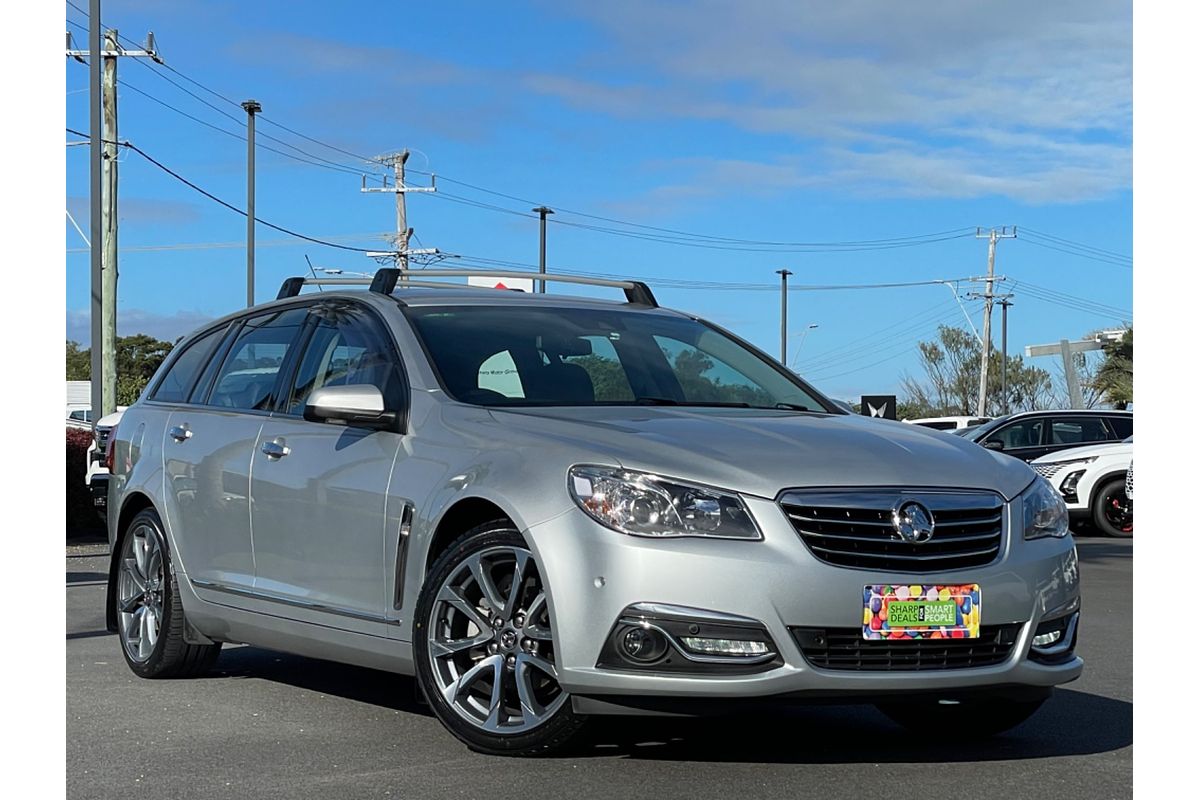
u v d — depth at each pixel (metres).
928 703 6.00
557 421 5.70
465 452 5.74
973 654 5.30
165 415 7.81
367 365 6.58
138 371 85.06
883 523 5.20
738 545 5.06
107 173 31.19
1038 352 60.50
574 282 7.84
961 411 80.38
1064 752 5.71
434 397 6.13
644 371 6.71
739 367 7.14
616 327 7.06
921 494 5.29
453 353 6.38
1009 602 5.33
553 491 5.30
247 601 6.81
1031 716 6.46
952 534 5.34
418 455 5.95
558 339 6.75
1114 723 6.32
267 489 6.71
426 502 5.77
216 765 5.39
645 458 5.26
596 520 5.16
